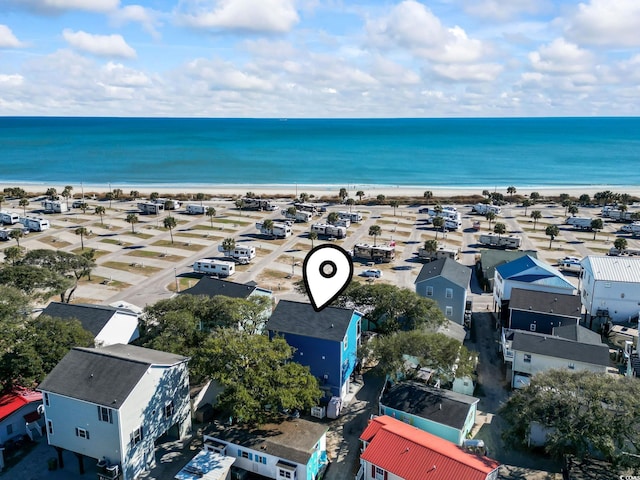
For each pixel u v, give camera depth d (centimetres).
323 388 4641
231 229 11194
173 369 3950
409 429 3841
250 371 3925
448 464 3322
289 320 4834
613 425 3434
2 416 3984
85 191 16775
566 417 3544
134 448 3600
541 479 3656
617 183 19312
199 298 5278
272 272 8325
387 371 4375
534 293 5941
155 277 8088
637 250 9262
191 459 3862
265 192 16662
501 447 4041
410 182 19388
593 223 10762
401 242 10294
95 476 3706
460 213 13100
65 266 6612
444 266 6469
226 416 4262
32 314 5556
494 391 4906
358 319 5059
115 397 3462
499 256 8200
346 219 11750
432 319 5325
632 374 4838
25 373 4106
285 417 4072
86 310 5216
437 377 4531
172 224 10081
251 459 3694
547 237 10762
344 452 3997
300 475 3544
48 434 3744
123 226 11369
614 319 6419
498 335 6141
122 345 4412
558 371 3894
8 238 10088
